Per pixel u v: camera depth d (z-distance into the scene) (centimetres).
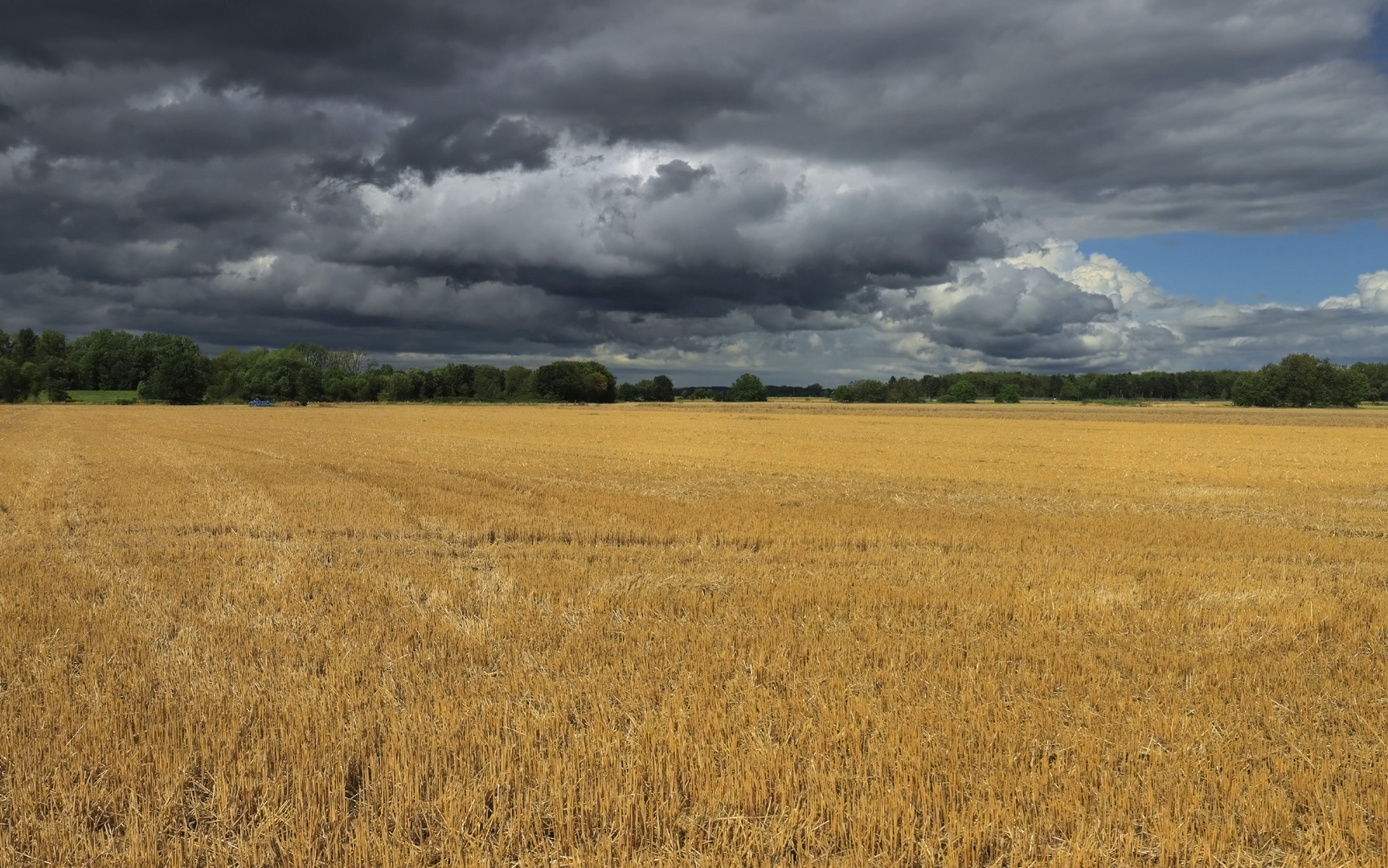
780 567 1298
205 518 1725
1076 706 693
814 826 493
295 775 546
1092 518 1891
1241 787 543
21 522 1669
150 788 543
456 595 1066
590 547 1486
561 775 553
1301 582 1214
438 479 2519
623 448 4119
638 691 709
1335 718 673
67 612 971
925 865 465
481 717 650
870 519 1820
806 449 4109
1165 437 5297
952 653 832
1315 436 5531
